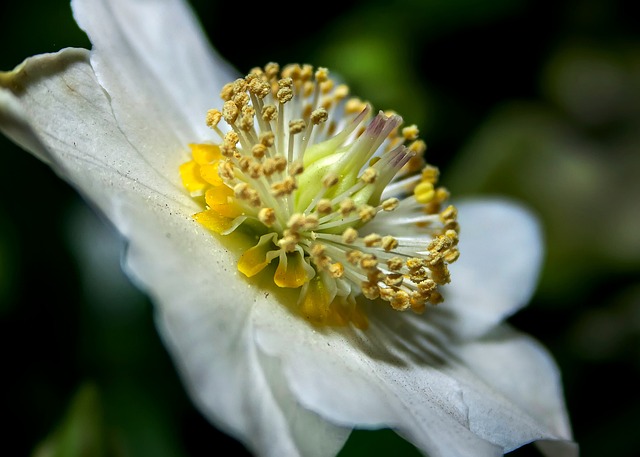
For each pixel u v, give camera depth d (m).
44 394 0.18
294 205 0.15
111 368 0.19
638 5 0.23
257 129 0.16
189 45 0.17
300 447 0.14
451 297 0.17
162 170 0.15
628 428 0.20
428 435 0.14
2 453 0.18
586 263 0.22
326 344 0.15
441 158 0.22
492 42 0.22
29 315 0.19
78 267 0.19
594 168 0.23
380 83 0.21
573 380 0.21
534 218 0.18
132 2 0.17
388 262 0.15
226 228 0.15
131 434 0.18
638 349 0.21
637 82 0.23
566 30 0.23
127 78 0.16
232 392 0.13
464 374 0.16
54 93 0.15
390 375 0.15
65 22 0.19
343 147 0.16
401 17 0.21
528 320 0.22
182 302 0.14
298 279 0.15
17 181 0.19
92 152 0.15
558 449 0.16
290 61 0.21
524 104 0.23
